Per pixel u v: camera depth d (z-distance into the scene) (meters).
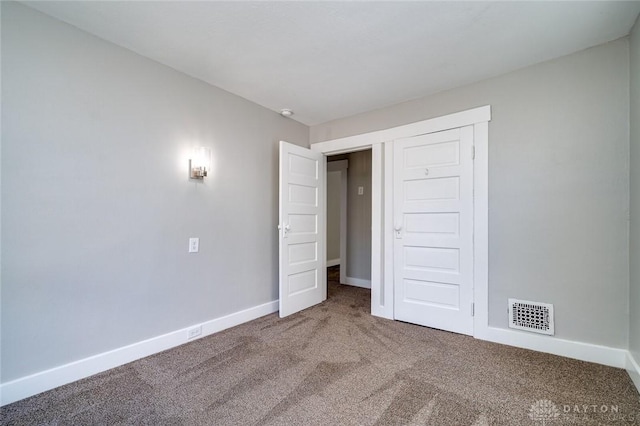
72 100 1.98
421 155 3.05
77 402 1.75
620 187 2.12
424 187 3.02
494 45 2.20
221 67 2.53
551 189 2.37
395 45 2.20
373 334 2.78
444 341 2.62
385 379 1.99
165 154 2.48
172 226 2.53
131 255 2.27
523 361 2.24
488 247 2.64
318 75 2.65
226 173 2.97
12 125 1.75
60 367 1.93
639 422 1.57
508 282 2.55
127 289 2.25
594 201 2.21
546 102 2.40
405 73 2.61
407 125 3.16
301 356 2.33
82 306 2.02
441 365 2.18
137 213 2.30
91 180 2.06
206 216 2.79
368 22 1.94
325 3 1.77
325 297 3.97
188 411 1.67
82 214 2.02
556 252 2.35
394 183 3.23
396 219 3.20
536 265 2.43
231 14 1.86
